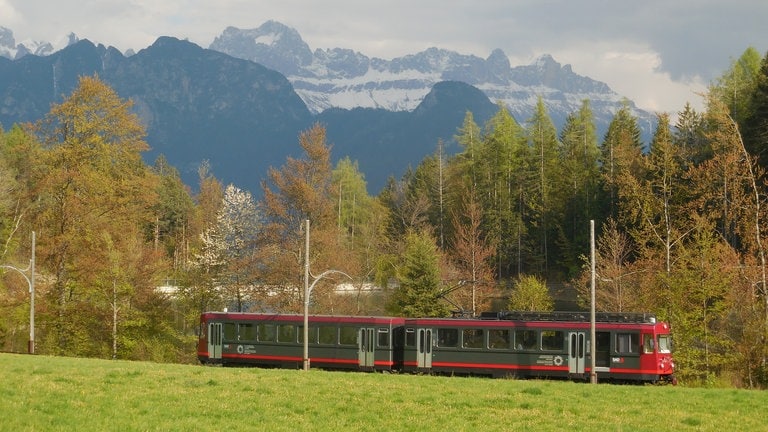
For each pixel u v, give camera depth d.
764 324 46.69
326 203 67.75
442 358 48.25
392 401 27.75
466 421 24.52
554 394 30.62
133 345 59.06
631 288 60.22
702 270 50.72
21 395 25.84
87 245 60.41
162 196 132.38
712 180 60.41
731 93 91.00
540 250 115.12
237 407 25.44
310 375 35.69
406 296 71.56
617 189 105.12
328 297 64.75
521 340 47.00
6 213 80.06
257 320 52.41
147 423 22.36
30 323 55.88
